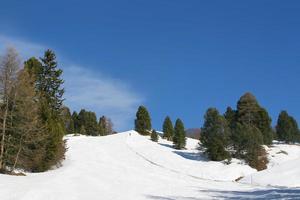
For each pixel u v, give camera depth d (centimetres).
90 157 6334
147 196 3078
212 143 6444
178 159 6612
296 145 8538
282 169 5062
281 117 9000
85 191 3139
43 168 4469
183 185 4053
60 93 6300
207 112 6638
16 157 4094
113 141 8469
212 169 5897
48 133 4541
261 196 2923
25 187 3081
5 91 4134
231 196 3066
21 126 4162
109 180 3934
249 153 6284
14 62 4172
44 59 6306
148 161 6544
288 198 2653
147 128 10044
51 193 2912
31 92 4262
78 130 11806
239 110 8112
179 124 8100
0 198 2641
